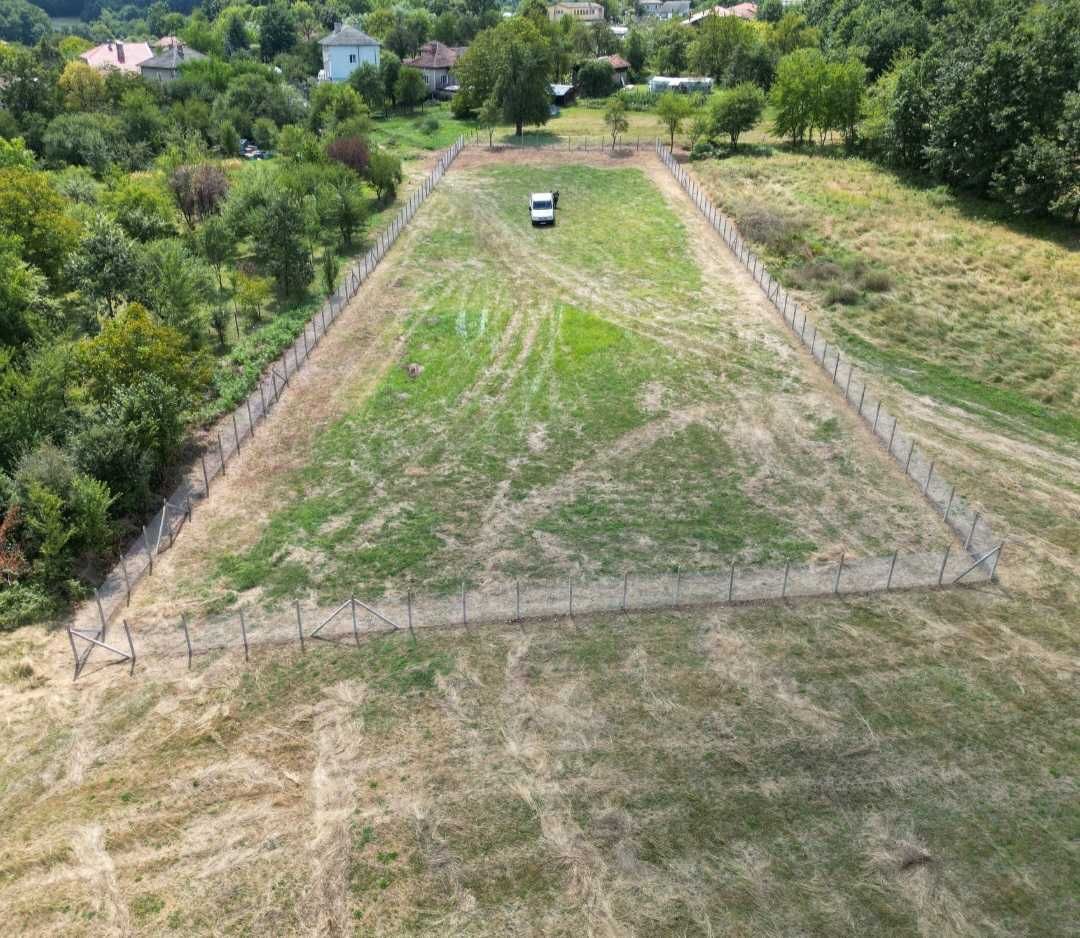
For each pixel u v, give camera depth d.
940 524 29.44
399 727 21.91
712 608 25.78
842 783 20.33
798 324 44.31
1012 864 18.50
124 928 17.33
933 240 54.47
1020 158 57.25
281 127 91.75
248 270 53.03
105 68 109.62
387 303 47.84
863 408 36.50
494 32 97.50
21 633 24.77
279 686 23.17
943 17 86.38
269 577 27.12
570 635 24.83
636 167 76.44
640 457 33.34
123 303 43.28
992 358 40.56
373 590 26.55
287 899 17.88
